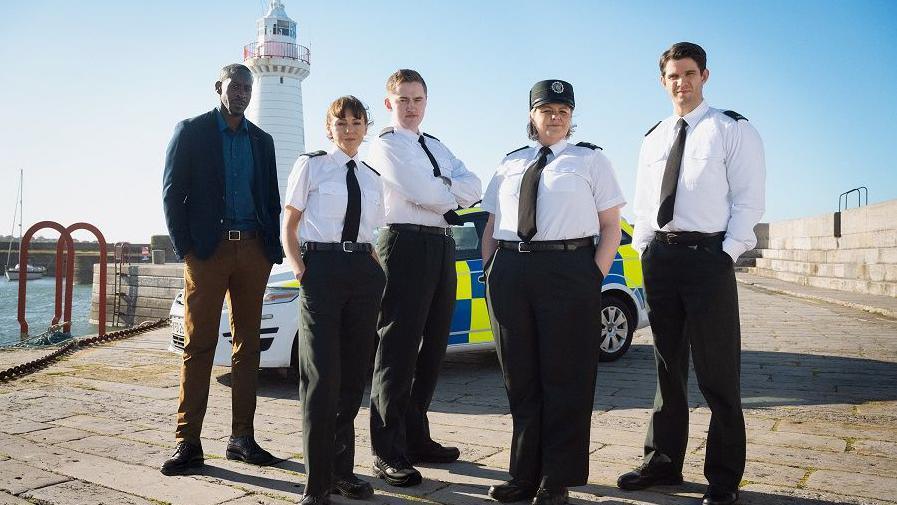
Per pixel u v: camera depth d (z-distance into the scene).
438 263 3.47
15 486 3.15
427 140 3.59
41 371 6.36
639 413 4.68
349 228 3.07
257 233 3.68
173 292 22.95
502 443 3.99
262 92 37.66
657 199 3.10
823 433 4.08
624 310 6.75
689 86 3.04
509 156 3.20
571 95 3.04
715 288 2.93
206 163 3.55
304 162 3.12
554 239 2.94
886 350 7.32
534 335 3.01
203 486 3.19
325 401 2.92
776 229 21.78
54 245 71.44
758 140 2.97
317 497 2.87
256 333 3.70
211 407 5.00
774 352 7.21
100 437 4.05
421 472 3.44
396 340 3.38
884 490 3.07
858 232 15.15
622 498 3.04
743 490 3.07
